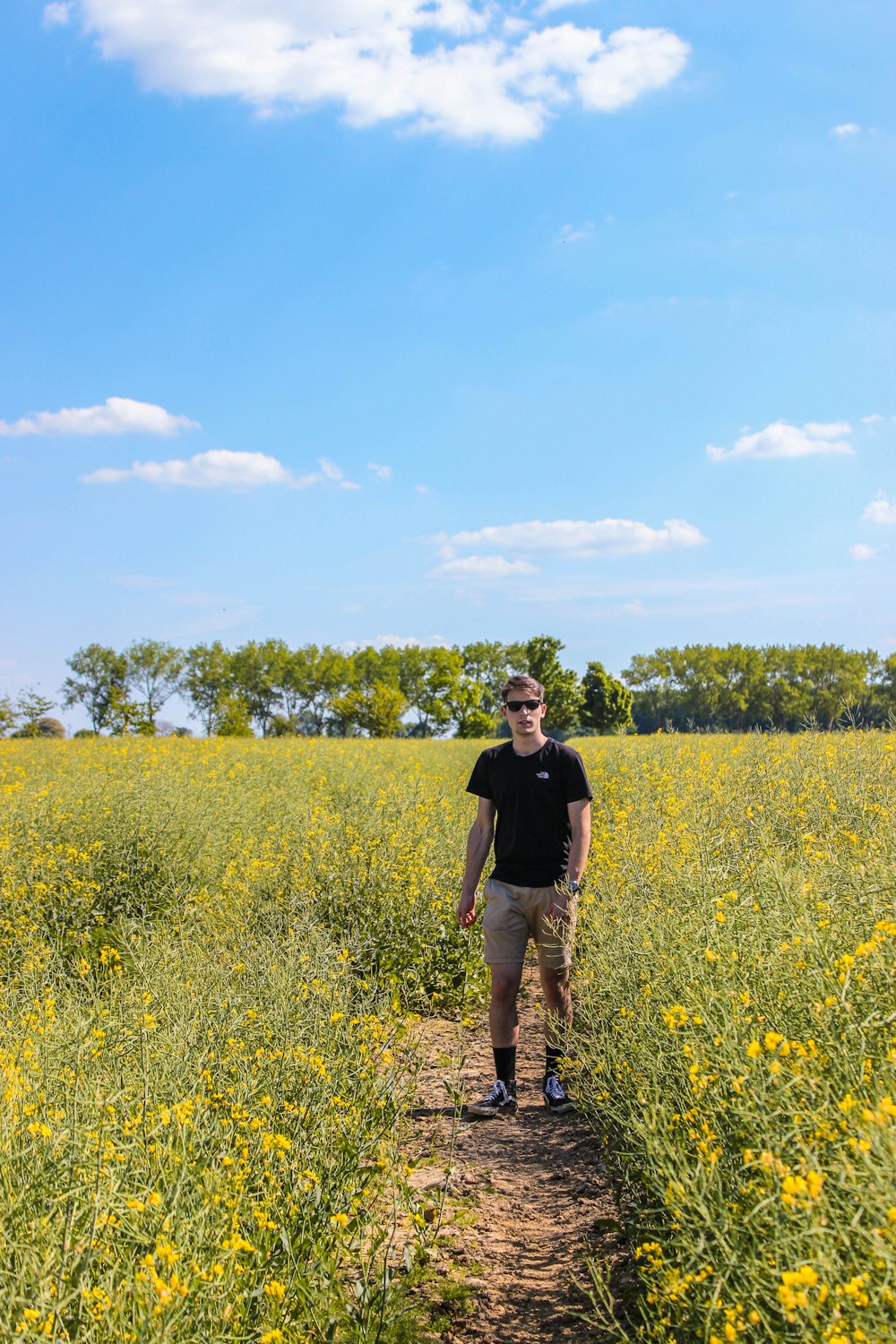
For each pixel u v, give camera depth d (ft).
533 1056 18.65
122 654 328.49
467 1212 12.22
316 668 345.10
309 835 28.68
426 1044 18.83
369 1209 11.42
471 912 17.25
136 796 30.68
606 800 32.83
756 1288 6.63
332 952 17.66
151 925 21.95
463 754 102.42
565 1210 12.22
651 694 242.78
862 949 9.14
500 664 360.28
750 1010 10.03
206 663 340.80
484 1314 9.92
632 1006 12.89
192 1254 8.26
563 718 230.89
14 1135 9.36
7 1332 6.95
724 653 222.07
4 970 19.07
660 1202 9.66
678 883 15.38
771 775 26.94
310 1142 11.39
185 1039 12.73
